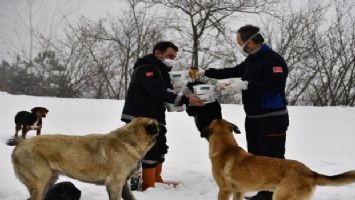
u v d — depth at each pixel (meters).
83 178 5.17
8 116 13.48
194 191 6.47
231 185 5.17
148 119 5.42
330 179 4.69
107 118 13.80
